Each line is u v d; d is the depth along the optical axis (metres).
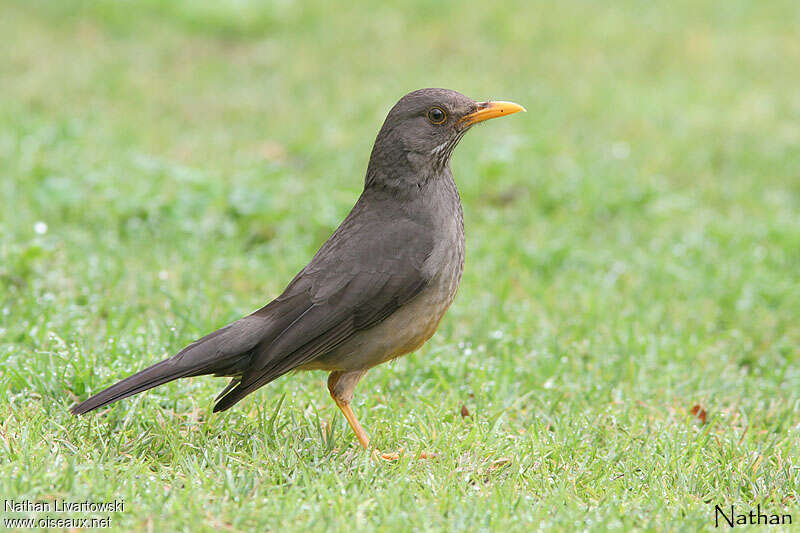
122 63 23.97
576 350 11.00
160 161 16.34
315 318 7.94
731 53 26.42
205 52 25.67
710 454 8.63
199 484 7.32
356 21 28.05
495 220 15.34
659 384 10.33
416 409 9.15
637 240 15.09
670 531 6.94
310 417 8.82
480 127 20.20
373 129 20.03
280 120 20.56
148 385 7.50
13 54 23.66
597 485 7.76
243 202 14.41
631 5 30.50
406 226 8.30
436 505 7.14
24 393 8.66
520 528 6.80
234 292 12.13
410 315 8.24
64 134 17.52
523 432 8.90
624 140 19.84
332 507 6.98
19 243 12.44
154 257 12.61
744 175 18.16
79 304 11.10
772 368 11.08
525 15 28.83
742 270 13.74
